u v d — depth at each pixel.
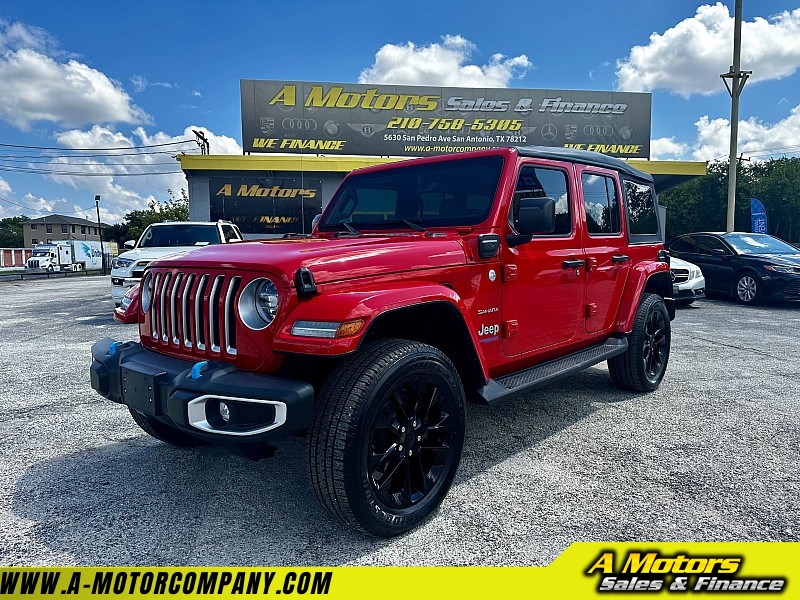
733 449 3.66
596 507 2.88
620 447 3.71
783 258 11.20
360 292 2.59
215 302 2.73
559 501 2.95
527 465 3.43
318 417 2.44
